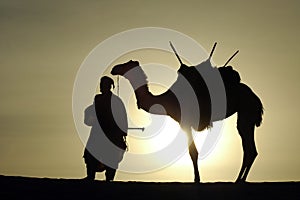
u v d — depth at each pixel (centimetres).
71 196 2178
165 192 2241
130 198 2167
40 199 2147
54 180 2372
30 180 2370
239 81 2548
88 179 2378
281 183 2386
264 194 2222
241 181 2489
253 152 2531
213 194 2230
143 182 2381
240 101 2533
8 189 2250
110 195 2192
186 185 2345
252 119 2536
